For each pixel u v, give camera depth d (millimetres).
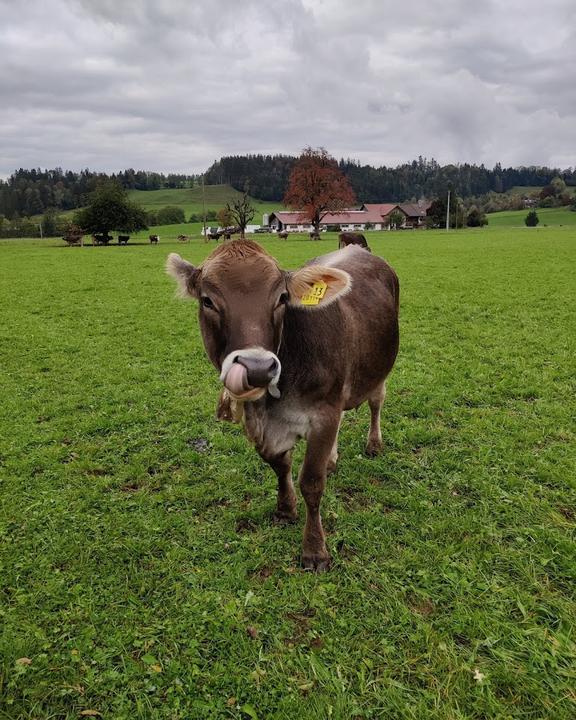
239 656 3336
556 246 38062
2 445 6145
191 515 4816
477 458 5660
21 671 3242
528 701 3021
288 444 4121
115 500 5055
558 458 5566
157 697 3102
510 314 13195
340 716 2949
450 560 4105
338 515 4711
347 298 4691
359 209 128375
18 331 12297
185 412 7105
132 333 12008
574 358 9102
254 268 3441
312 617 3639
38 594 3842
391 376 8383
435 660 3262
